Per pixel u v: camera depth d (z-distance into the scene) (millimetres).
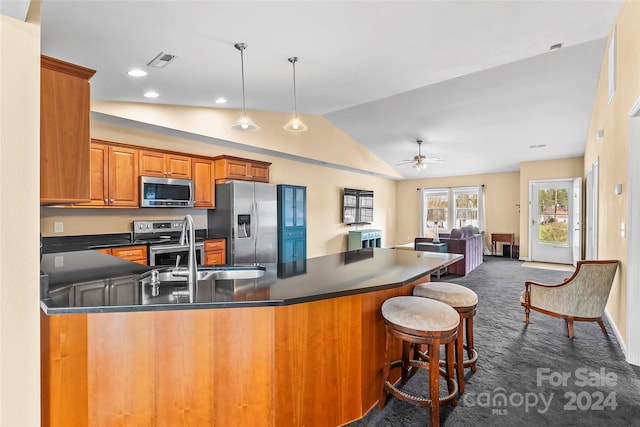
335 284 1841
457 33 2662
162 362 1564
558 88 4785
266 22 2180
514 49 3184
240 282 1896
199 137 4906
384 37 2578
